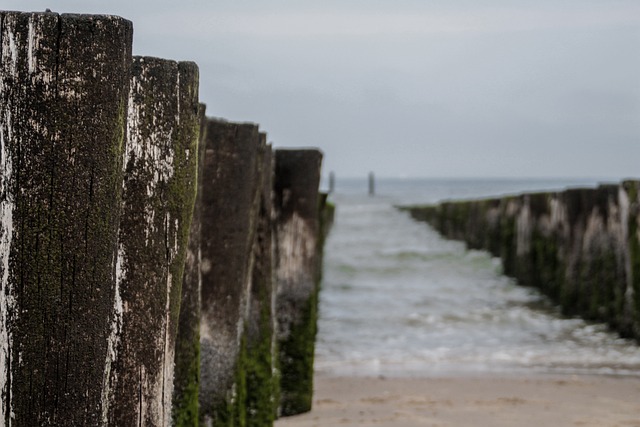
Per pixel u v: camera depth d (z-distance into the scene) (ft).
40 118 14.73
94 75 14.93
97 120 15.03
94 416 15.52
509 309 85.61
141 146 18.22
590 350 64.44
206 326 27.96
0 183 14.78
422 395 48.78
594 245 78.07
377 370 57.21
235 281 28.43
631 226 64.64
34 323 14.98
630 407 45.91
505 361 60.54
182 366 23.30
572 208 82.89
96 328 15.37
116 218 15.58
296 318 43.50
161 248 18.63
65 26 14.73
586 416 43.70
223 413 28.43
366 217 254.06
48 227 14.90
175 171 18.74
